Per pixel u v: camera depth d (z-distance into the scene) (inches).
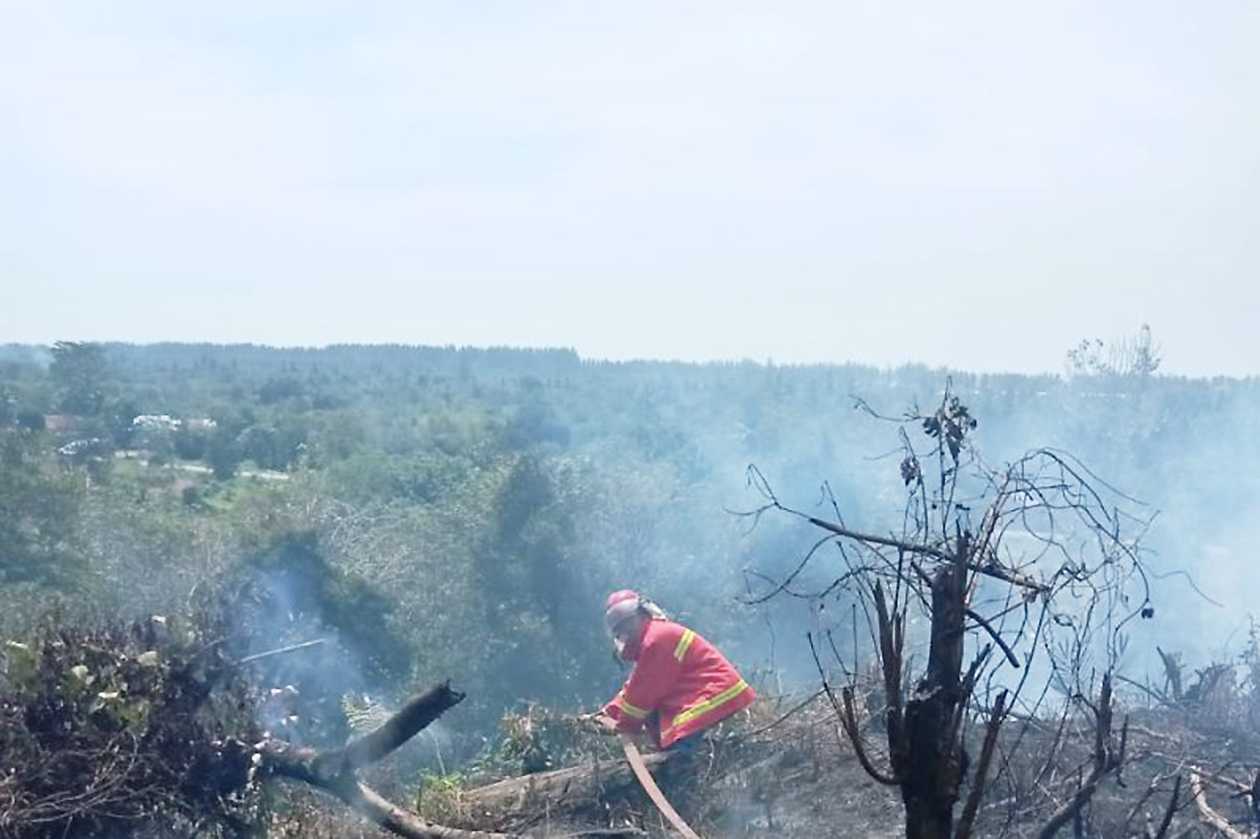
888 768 247.0
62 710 218.5
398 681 1039.6
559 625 1226.6
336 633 721.0
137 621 241.4
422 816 253.4
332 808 258.2
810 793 243.0
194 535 1138.7
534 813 250.8
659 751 264.4
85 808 209.0
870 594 144.6
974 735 235.3
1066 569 140.6
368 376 5305.1
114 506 1168.2
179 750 224.5
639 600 269.9
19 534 1021.2
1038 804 200.7
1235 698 275.9
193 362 5644.7
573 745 298.4
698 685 259.8
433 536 1266.0
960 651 138.7
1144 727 251.9
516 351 6269.7
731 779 250.7
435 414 2664.9
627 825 237.5
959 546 137.9
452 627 1188.5
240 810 229.9
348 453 2068.2
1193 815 206.7
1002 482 140.7
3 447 1116.5
